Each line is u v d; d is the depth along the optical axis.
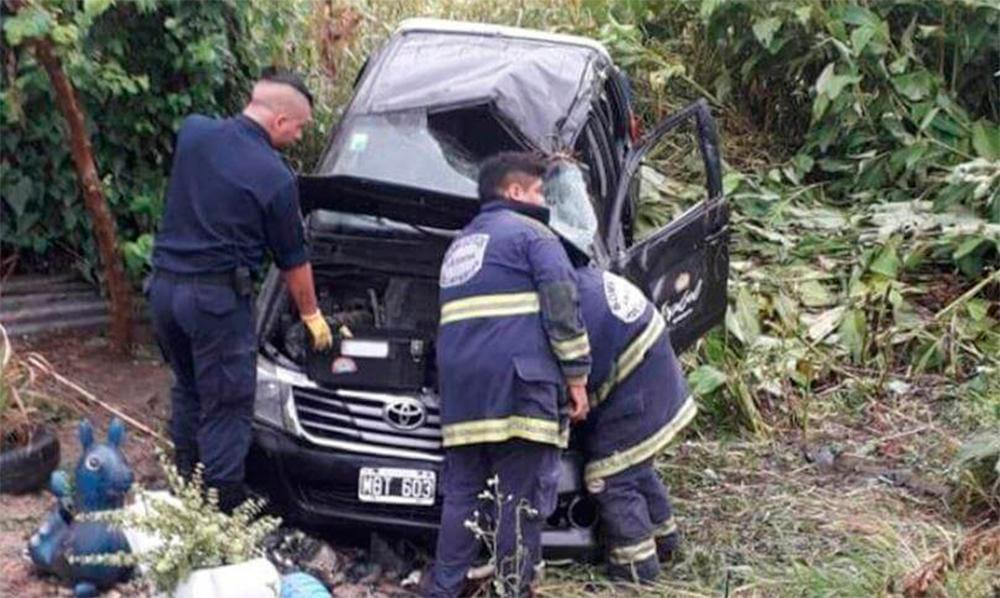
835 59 9.39
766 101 9.92
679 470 6.33
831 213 8.62
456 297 4.91
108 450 4.81
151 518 4.45
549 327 4.85
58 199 7.08
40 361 6.25
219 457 5.14
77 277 7.32
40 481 5.60
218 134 5.05
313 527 5.43
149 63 7.00
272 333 5.58
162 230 5.13
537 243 4.89
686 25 10.13
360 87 6.46
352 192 5.34
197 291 5.01
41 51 6.20
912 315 7.80
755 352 7.21
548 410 4.87
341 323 5.61
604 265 5.66
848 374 7.44
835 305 7.86
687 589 5.26
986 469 6.11
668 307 6.04
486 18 9.45
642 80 9.68
